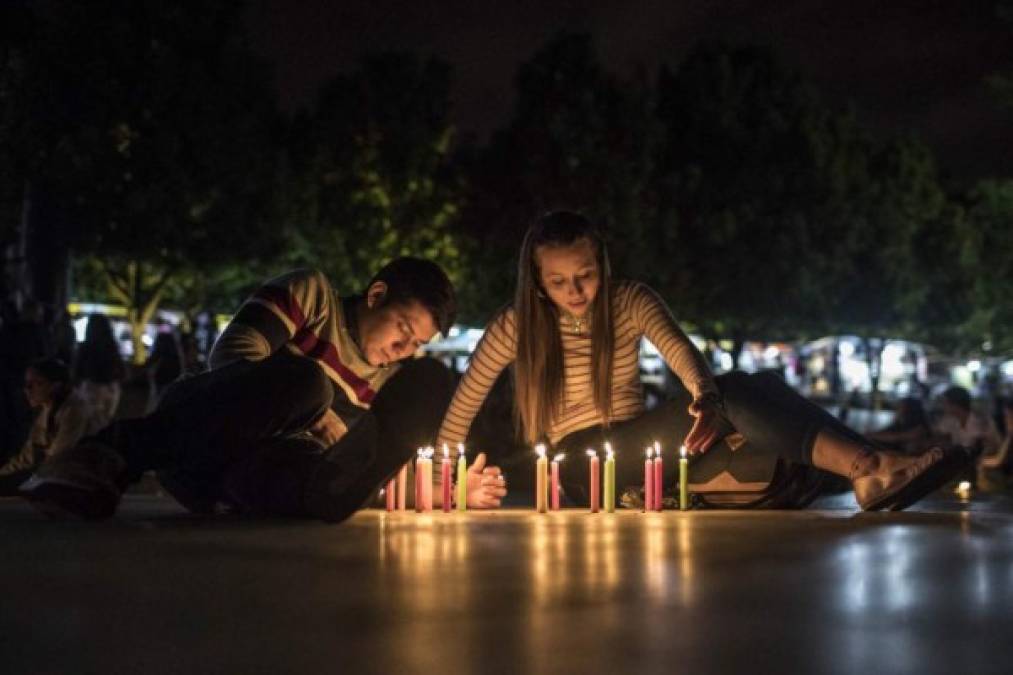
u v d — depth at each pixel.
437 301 4.80
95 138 30.66
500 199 37.50
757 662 1.93
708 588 2.68
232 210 34.28
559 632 2.17
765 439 4.83
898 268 46.56
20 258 21.05
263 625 2.24
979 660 1.94
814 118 43.03
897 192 48.38
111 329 15.48
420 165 40.75
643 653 2.00
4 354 11.74
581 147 36.66
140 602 2.48
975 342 53.25
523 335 5.21
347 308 4.85
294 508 4.18
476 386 5.37
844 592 2.63
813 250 42.12
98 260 36.28
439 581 2.78
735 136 41.59
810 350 50.53
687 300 40.91
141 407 22.31
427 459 4.83
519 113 37.56
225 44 33.59
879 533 3.92
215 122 33.31
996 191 35.72
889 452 4.67
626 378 5.28
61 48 30.55
